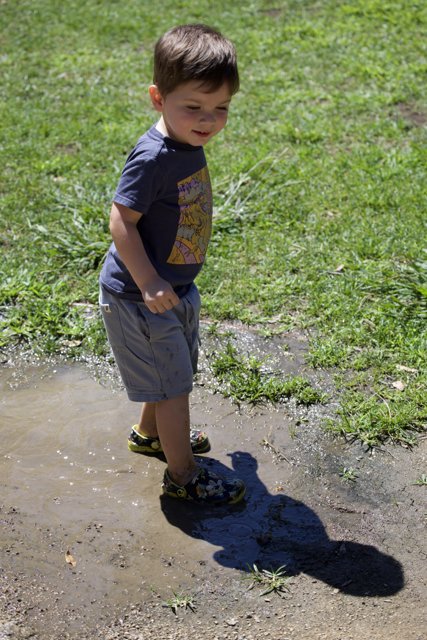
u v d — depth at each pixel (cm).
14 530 356
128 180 331
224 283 539
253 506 374
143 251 334
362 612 319
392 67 884
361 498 379
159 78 330
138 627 312
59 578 332
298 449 409
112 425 425
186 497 374
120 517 366
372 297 524
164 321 349
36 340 490
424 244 573
